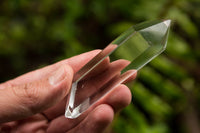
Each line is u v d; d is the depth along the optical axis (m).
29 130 0.36
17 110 0.30
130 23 0.58
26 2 0.65
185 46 0.57
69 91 0.31
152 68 0.55
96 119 0.31
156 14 0.59
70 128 0.34
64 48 0.62
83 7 0.61
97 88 0.29
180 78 0.55
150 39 0.27
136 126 0.51
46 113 0.36
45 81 0.30
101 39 0.63
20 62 0.62
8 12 0.66
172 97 0.55
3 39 0.61
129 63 0.28
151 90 0.57
